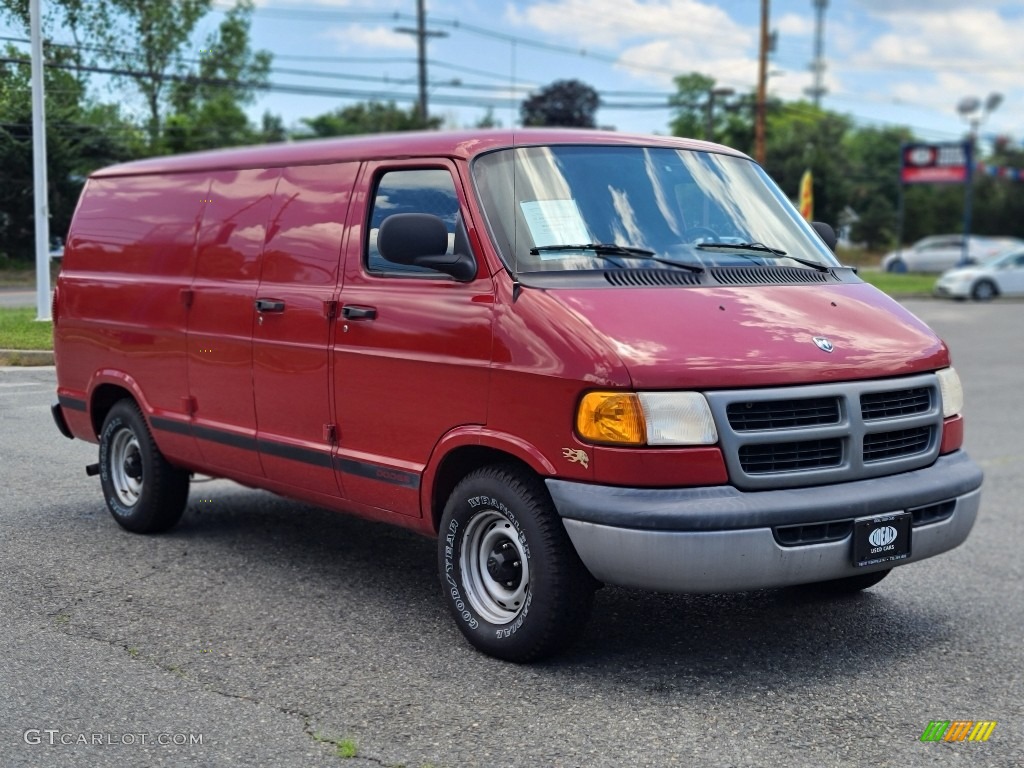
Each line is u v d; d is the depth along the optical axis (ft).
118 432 22.95
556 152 17.79
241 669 15.65
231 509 24.97
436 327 16.62
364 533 23.25
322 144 19.85
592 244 16.72
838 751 13.56
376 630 17.39
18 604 18.07
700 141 19.94
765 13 120.06
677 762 13.08
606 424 14.62
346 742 13.35
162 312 21.67
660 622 18.22
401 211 17.76
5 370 28.27
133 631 17.03
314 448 18.60
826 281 18.20
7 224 35.40
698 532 14.42
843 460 15.61
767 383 15.05
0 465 26.89
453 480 17.20
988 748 13.83
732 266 17.42
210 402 20.71
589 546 14.87
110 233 23.53
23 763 12.69
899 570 22.06
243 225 20.35
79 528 22.80
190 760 12.85
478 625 16.39
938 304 107.96
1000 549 23.85
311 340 18.57
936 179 187.93
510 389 15.62
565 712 14.44
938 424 16.89
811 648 17.22
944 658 16.99
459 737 13.60
